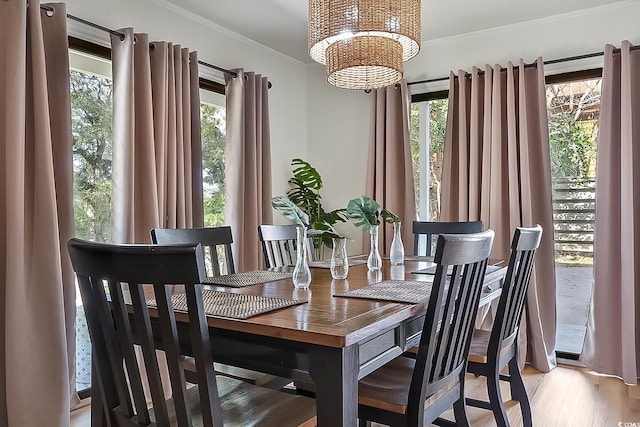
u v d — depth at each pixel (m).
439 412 1.56
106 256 1.04
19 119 2.05
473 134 3.33
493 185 3.23
